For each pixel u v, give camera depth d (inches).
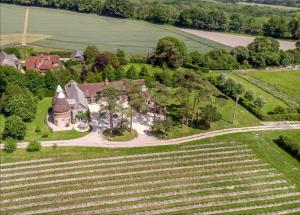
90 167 3784.5
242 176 3806.6
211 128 4690.0
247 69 7411.4
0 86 5049.2
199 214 3253.0
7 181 3513.8
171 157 4030.5
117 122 4726.9
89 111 4913.9
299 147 4168.3
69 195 3385.8
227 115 5113.2
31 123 4564.5
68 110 4527.6
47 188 3459.6
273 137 4584.2
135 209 3262.8
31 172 3656.5
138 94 4653.1
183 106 4904.0
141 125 4709.6
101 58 6136.8
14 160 3799.2
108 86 5152.6
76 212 3186.5
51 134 4325.8
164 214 3223.4
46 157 3878.0
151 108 5167.3
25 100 4640.8
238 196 3511.3
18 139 4153.5
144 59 7155.5
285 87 6378.0
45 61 6427.2
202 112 4660.4
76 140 4229.8
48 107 5059.1
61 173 3671.3
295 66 7790.4
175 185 3607.3
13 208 3196.4
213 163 3986.2
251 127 4810.5
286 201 3489.2
